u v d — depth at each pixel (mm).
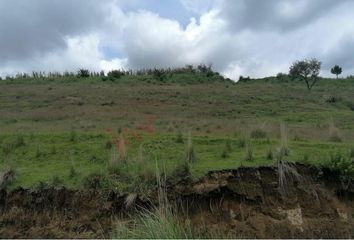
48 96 45688
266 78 70062
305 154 14398
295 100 48688
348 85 66125
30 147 16500
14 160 15680
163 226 7352
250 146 15047
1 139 17297
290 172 13586
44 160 15570
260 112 40219
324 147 15812
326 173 13906
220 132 21578
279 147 14625
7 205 13203
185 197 12695
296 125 31156
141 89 51562
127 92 48938
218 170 13328
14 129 23219
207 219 12445
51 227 12633
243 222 12562
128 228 8906
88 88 51094
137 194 12562
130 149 15898
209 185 12969
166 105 42594
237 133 19312
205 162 14195
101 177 13242
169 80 60875
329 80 69688
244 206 12906
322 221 12898
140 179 12977
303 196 13289
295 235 12492
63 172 14125
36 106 40688
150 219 7551
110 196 12836
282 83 64812
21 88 50906
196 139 16641
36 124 27797
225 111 40156
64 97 45219
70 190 13133
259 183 13320
